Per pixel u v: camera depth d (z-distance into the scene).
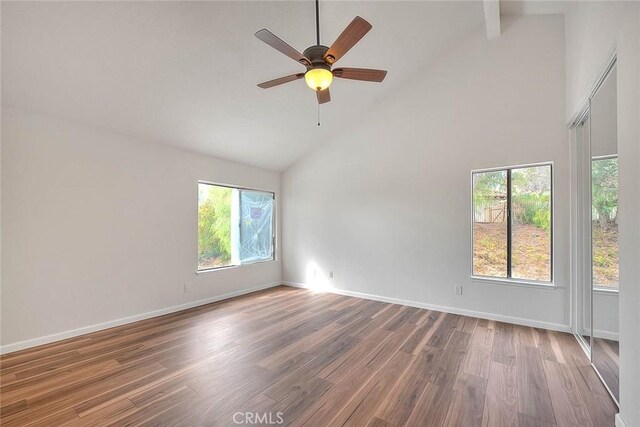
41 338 2.94
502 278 3.66
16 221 2.81
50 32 2.26
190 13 2.48
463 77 3.88
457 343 2.96
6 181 2.76
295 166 5.59
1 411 1.92
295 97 3.89
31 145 2.90
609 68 2.07
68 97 2.86
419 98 4.22
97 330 3.31
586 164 2.81
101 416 1.87
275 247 5.75
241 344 2.96
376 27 3.31
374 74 2.44
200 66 2.97
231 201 5.00
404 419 1.84
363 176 4.75
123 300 3.55
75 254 3.18
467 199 3.84
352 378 2.32
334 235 5.09
